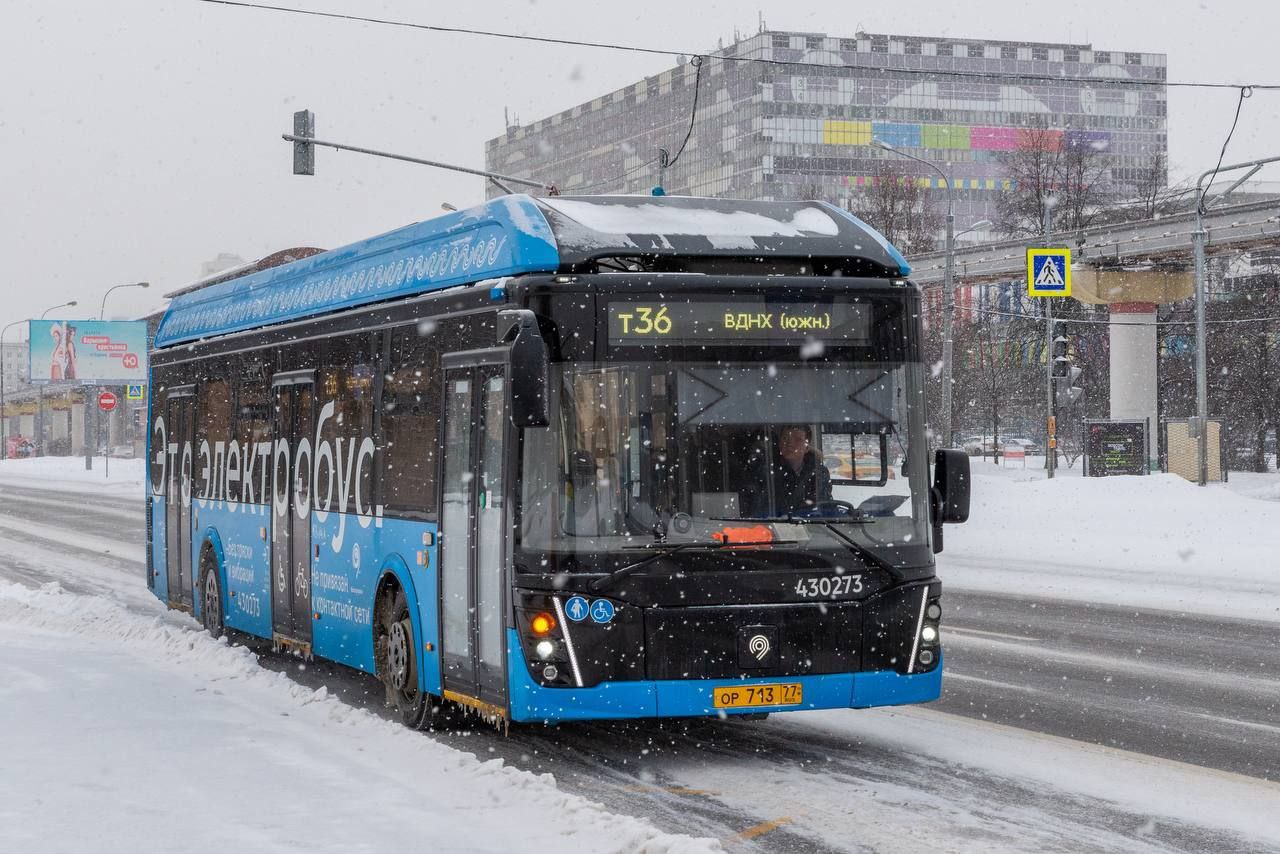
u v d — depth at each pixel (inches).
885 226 3282.5
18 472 3294.8
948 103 6220.5
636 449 344.2
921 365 364.5
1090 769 343.3
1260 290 2399.1
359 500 453.1
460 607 381.1
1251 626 619.8
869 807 307.9
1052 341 1891.0
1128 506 1213.7
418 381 410.9
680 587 340.5
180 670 467.8
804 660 345.1
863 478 355.3
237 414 576.1
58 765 303.1
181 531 651.5
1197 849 271.3
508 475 349.7
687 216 378.0
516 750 381.4
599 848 245.3
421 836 250.7
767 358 352.8
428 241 418.6
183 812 264.7
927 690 356.2
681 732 402.9
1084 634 599.8
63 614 629.6
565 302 346.0
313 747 332.8
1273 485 1950.1
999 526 1186.6
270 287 553.9
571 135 6732.3
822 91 6008.9
